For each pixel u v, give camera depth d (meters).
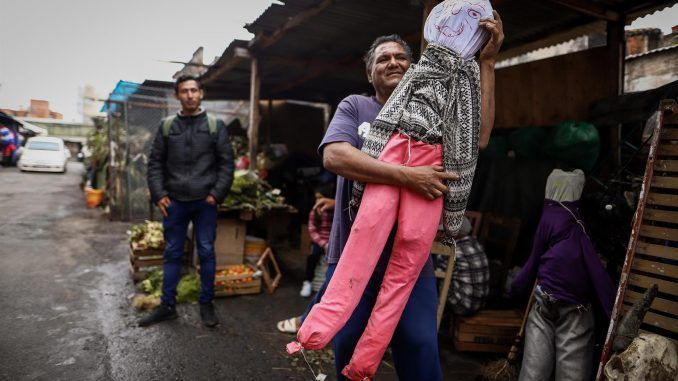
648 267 1.82
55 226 7.41
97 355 2.89
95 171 10.95
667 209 1.81
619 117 3.31
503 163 4.10
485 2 1.42
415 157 1.37
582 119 3.82
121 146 8.20
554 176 2.44
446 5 1.42
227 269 4.33
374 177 1.36
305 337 1.28
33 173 17.89
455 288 3.09
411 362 1.62
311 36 4.88
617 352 1.74
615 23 3.63
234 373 2.75
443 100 1.37
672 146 1.79
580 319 2.27
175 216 3.41
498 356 3.08
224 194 3.47
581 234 2.29
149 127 8.28
